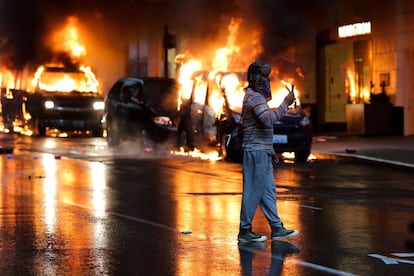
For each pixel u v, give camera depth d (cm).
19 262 1503
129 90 4391
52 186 2648
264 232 1820
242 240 1702
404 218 2016
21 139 5150
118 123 4428
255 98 1697
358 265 1485
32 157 3753
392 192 2530
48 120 5419
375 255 1570
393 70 4762
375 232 1823
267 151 1698
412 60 4753
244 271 1438
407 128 4756
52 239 1725
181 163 3462
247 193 1700
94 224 1912
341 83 5203
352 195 2455
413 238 1750
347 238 1752
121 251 1605
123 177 2916
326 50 5222
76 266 1473
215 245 1669
